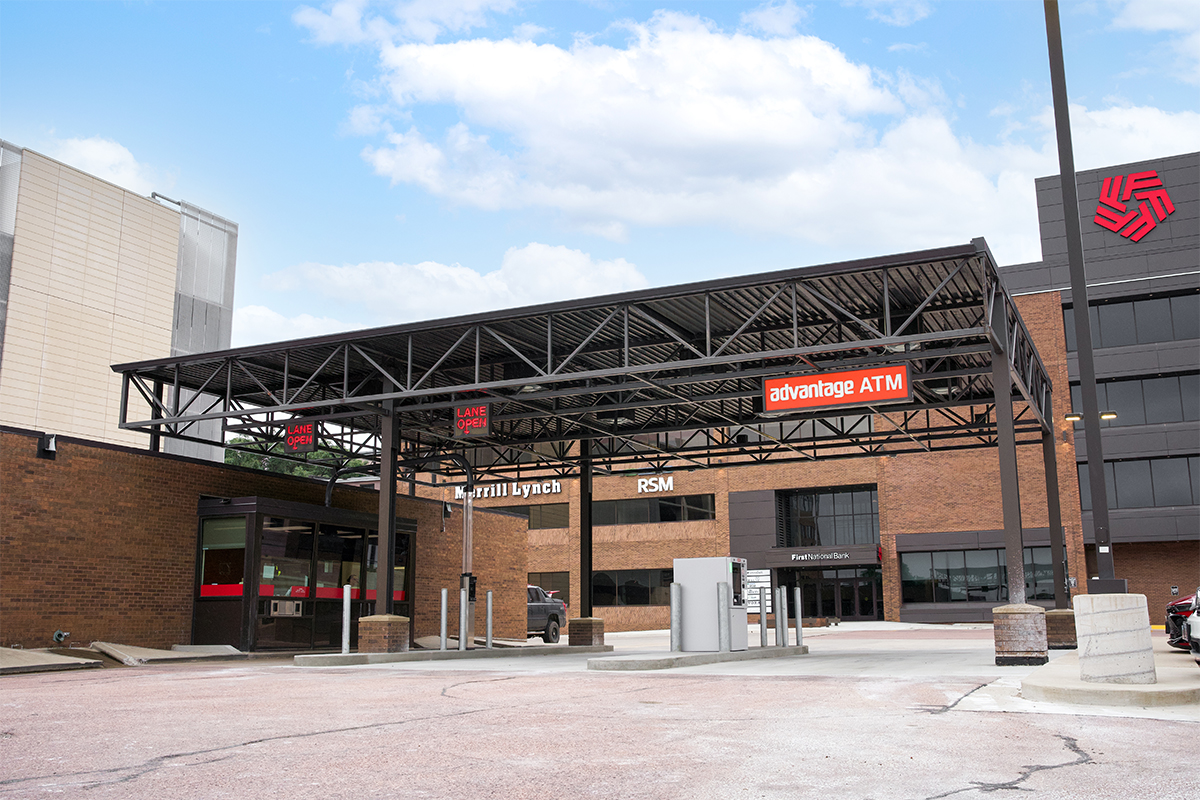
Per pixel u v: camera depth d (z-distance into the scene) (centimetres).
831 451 4938
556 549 5444
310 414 2580
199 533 2259
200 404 3966
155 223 3991
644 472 2878
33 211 3506
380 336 2020
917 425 4716
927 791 520
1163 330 4375
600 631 2631
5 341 3359
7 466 1881
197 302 4219
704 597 1858
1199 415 4266
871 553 4797
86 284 3669
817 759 620
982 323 2034
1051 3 1243
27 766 603
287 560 2272
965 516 4609
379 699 1040
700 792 518
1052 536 2255
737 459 5141
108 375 3706
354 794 515
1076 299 1170
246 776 567
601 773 574
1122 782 543
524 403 2428
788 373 1950
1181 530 4144
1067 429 4350
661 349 2177
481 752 655
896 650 2220
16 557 1878
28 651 1742
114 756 641
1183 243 4334
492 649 2183
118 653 1891
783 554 4962
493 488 5616
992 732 740
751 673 1418
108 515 2064
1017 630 1553
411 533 2723
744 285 1723
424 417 2684
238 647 2141
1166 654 1805
